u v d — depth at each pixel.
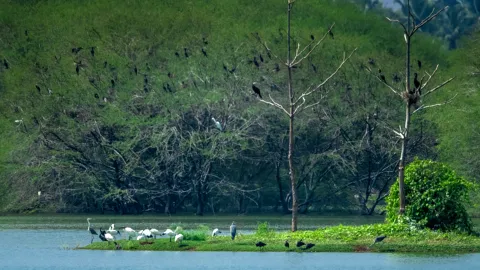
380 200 69.62
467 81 70.12
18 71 69.25
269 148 68.19
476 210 59.88
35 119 65.19
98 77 67.62
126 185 66.69
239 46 70.06
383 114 67.12
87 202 68.75
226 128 66.25
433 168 37.31
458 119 62.31
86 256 35.16
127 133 65.25
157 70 68.94
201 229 41.56
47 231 48.78
